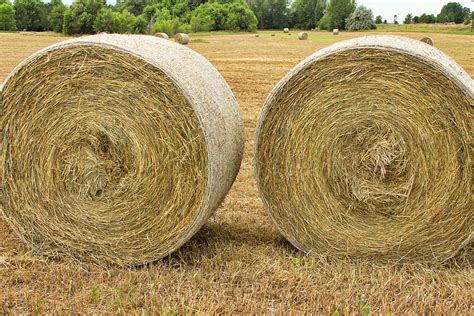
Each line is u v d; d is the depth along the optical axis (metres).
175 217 4.90
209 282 4.61
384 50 4.75
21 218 5.27
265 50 26.95
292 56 23.41
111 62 4.75
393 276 4.77
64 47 4.81
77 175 5.07
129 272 4.84
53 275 4.75
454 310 4.25
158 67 4.62
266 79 16.23
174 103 4.68
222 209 6.50
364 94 4.88
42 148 5.09
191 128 4.69
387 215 5.05
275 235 5.78
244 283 4.61
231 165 5.22
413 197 4.95
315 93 4.96
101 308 4.19
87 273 4.91
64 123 5.00
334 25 65.50
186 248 5.38
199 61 5.31
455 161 4.77
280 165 5.15
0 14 55.16
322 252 5.23
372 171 5.01
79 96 4.91
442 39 36.19
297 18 71.75
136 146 4.86
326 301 4.31
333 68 4.89
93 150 5.01
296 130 5.05
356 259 5.18
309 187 5.13
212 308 4.15
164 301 4.26
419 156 4.86
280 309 4.14
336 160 5.04
